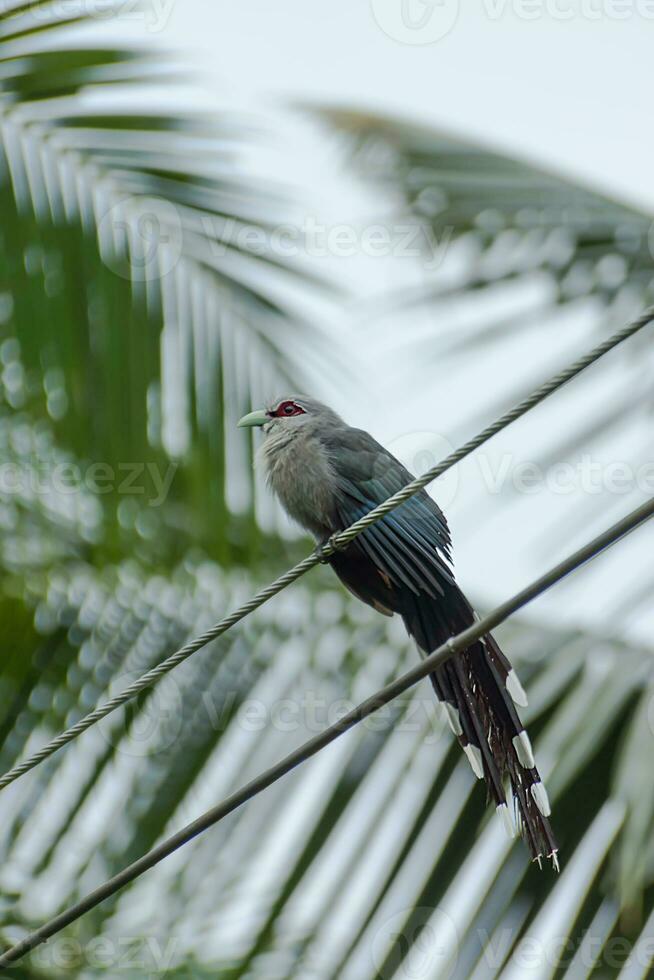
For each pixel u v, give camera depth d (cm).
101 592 1310
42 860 1208
